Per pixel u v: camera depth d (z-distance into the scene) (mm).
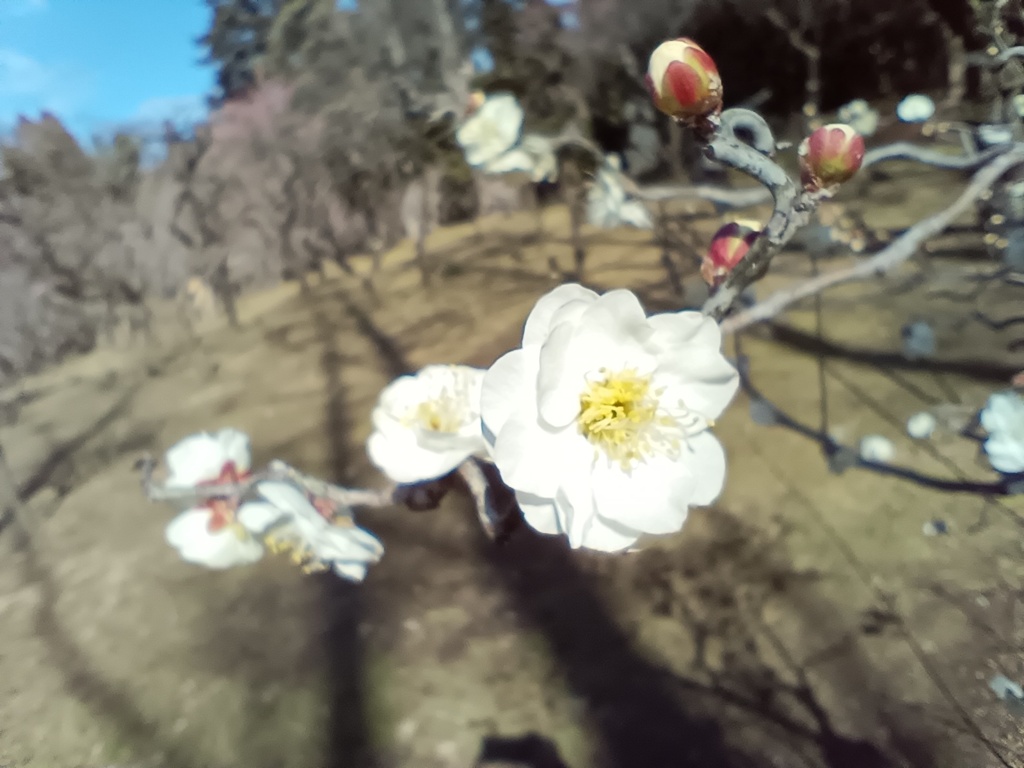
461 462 99
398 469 98
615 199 322
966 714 288
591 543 80
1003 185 196
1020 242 208
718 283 98
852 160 79
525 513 79
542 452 81
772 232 82
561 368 80
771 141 87
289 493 124
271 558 459
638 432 82
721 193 154
